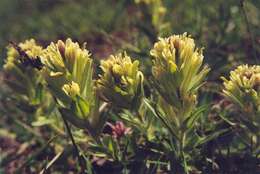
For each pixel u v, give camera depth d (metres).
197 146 0.41
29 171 0.47
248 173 0.40
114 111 0.44
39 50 0.42
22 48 0.43
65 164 0.45
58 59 0.36
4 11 0.78
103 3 0.71
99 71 0.43
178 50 0.34
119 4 0.67
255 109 0.36
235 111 0.42
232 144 0.42
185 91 0.35
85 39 0.65
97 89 0.37
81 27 0.68
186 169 0.37
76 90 0.36
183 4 0.62
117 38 0.60
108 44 0.62
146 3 0.52
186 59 0.34
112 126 0.44
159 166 0.41
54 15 0.73
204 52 0.50
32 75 0.46
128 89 0.36
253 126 0.37
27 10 0.78
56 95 0.37
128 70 0.35
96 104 0.38
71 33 0.67
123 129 0.44
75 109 0.37
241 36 0.54
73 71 0.36
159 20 0.52
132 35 0.59
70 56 0.36
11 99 0.48
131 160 0.42
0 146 0.51
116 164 0.42
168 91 0.35
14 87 0.46
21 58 0.40
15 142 0.52
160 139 0.42
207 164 0.40
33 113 0.47
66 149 0.44
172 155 0.39
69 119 0.37
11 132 0.52
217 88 0.47
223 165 0.41
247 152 0.41
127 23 0.65
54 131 0.46
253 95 0.35
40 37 0.71
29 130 0.51
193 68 0.34
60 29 0.69
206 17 0.58
